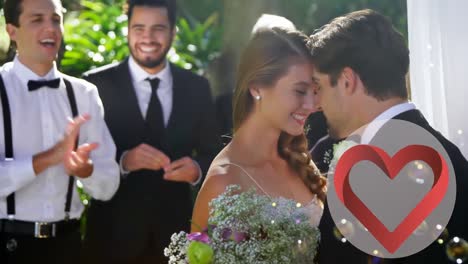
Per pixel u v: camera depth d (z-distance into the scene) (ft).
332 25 7.73
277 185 8.28
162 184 13.60
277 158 8.36
